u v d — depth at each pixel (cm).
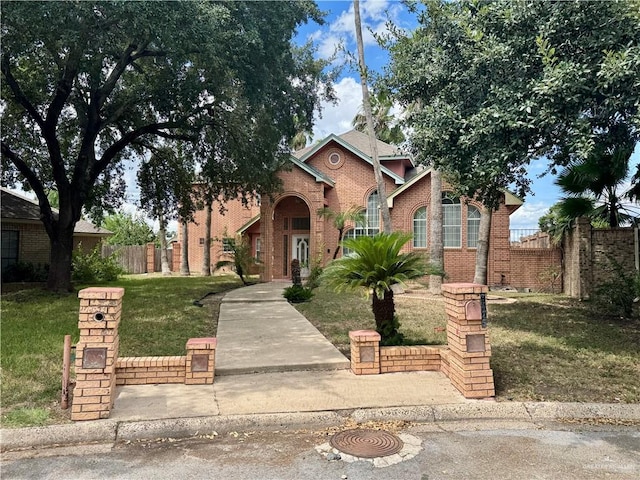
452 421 464
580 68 659
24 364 625
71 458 378
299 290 1371
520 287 1803
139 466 362
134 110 1631
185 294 1491
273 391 523
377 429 439
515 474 346
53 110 1408
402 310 1133
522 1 714
